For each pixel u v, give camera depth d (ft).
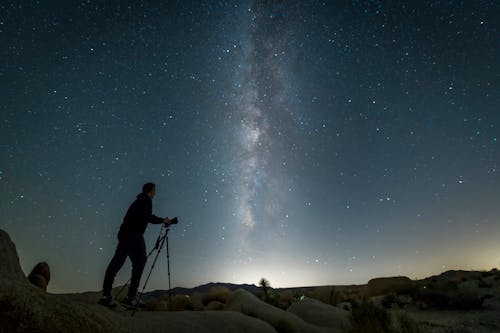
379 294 46.60
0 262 13.17
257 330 14.10
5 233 15.20
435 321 22.26
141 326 11.15
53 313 7.00
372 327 15.19
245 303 20.25
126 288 23.93
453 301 29.37
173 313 13.96
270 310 18.67
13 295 6.63
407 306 34.06
